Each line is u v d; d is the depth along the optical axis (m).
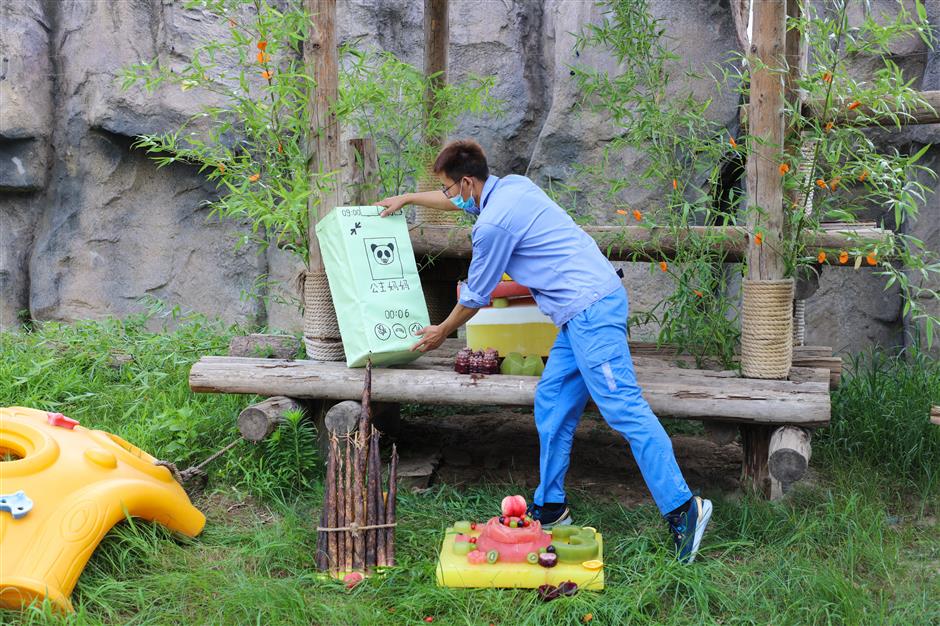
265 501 4.05
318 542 3.35
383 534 3.34
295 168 4.31
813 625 2.95
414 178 5.48
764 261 4.00
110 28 7.37
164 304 6.87
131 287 7.69
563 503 3.72
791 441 3.73
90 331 6.31
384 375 4.17
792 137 4.20
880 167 3.83
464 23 7.81
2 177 7.45
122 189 7.62
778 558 3.39
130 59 7.36
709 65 6.79
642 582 3.15
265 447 4.27
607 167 7.04
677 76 6.82
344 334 4.14
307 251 4.54
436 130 5.34
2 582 2.78
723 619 3.04
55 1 7.60
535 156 7.38
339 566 3.31
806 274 4.38
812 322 6.66
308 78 4.16
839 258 3.97
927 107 3.89
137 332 6.46
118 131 7.36
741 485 4.23
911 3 6.22
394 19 7.84
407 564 3.32
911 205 3.85
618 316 3.44
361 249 4.10
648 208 6.86
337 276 4.16
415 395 4.12
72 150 7.56
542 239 3.49
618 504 4.00
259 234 7.69
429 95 5.51
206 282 7.75
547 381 3.67
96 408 5.15
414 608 3.01
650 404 3.93
